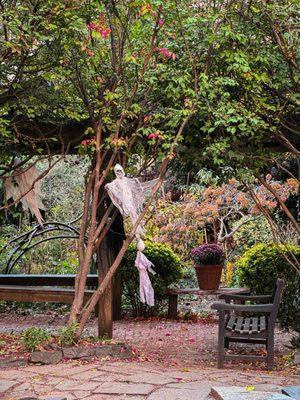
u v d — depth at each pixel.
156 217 11.30
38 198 9.12
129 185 5.85
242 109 5.65
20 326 8.32
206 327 8.37
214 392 3.82
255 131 5.96
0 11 5.45
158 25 5.62
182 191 12.19
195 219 11.08
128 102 5.74
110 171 6.29
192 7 5.78
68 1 5.39
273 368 5.46
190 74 5.83
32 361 5.16
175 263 9.15
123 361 5.35
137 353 5.94
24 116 6.35
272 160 6.29
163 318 9.16
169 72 5.76
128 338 7.43
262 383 4.48
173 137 5.88
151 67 5.92
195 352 6.49
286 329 7.39
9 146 6.78
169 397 3.95
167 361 5.79
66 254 11.02
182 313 9.51
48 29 5.42
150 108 6.05
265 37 5.92
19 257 9.97
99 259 6.62
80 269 5.94
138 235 5.87
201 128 5.67
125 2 5.67
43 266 10.66
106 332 6.50
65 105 6.34
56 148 7.29
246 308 5.46
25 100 6.08
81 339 5.85
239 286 10.23
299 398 3.03
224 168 6.58
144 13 5.41
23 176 8.06
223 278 11.08
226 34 5.39
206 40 5.69
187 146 6.22
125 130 6.06
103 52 5.79
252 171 6.07
